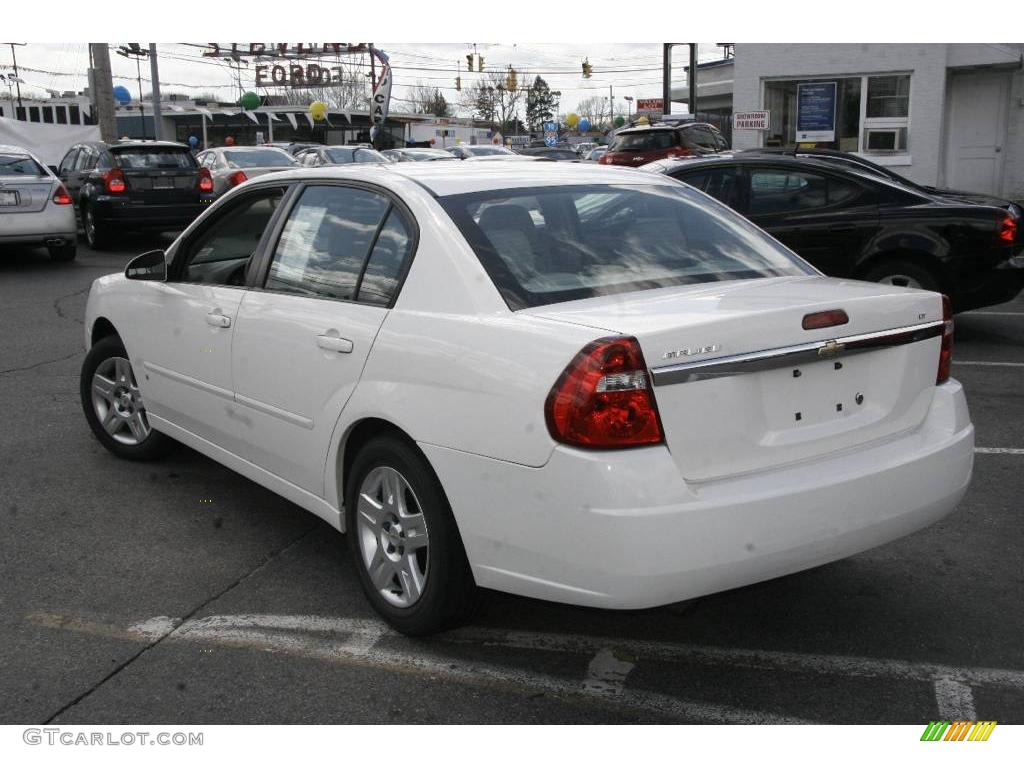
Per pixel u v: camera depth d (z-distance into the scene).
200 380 4.57
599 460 2.80
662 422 2.86
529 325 3.06
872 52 18.19
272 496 5.07
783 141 19.44
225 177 17.98
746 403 3.00
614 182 4.03
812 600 3.88
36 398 6.95
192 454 5.73
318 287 3.92
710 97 45.16
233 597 3.95
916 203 8.20
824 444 3.16
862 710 3.14
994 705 3.15
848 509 3.09
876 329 3.26
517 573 3.04
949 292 8.12
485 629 3.69
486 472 3.05
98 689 3.29
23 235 13.34
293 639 3.61
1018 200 18.55
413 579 3.48
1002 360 7.92
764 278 3.63
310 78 65.69
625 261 3.54
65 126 24.75
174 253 4.84
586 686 3.30
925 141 18.19
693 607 3.84
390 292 3.56
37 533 4.58
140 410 5.42
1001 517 4.65
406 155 26.50
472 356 3.12
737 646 3.55
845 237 8.33
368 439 3.68
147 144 15.99
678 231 3.83
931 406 3.49
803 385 3.13
